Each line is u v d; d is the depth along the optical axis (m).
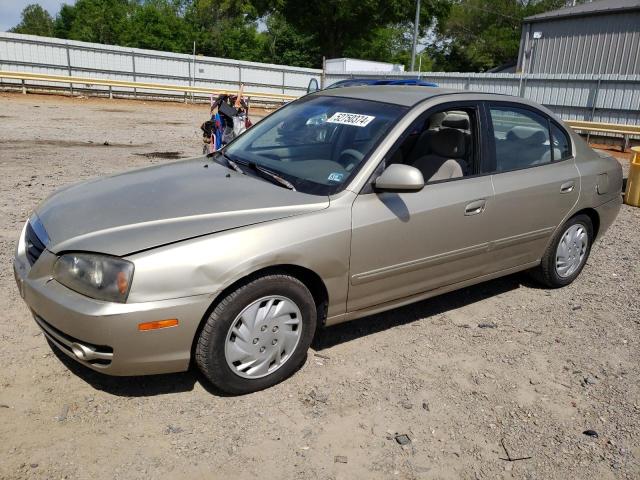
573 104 20.58
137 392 3.25
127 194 3.49
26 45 25.91
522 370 3.77
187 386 3.34
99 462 2.70
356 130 3.89
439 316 4.50
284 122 4.42
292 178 3.69
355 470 2.77
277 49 53.69
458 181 4.00
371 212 3.50
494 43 53.22
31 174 8.77
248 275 3.10
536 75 21.36
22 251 3.43
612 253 6.35
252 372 3.24
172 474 2.66
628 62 25.38
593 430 3.17
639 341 4.24
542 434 3.13
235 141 4.57
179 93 29.59
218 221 3.11
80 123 16.67
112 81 25.45
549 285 5.10
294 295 3.28
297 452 2.86
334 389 3.41
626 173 12.12
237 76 31.47
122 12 63.69
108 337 2.80
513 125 4.47
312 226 3.27
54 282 2.98
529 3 54.94
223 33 58.66
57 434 2.86
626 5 25.58
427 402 3.35
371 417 3.18
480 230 4.12
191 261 2.89
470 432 3.11
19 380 3.27
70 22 73.38
